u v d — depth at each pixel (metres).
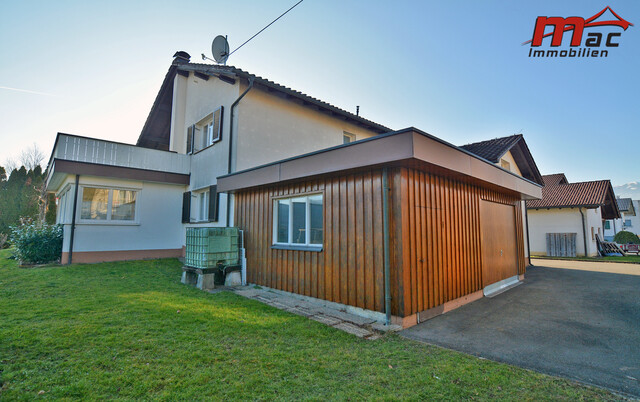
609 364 3.43
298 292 6.25
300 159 5.83
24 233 9.56
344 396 2.67
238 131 9.03
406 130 4.19
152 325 4.29
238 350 3.59
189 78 12.56
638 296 6.73
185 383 2.80
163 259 10.57
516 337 4.29
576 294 7.03
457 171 5.20
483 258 7.06
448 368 3.25
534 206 19.05
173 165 11.16
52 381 2.75
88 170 9.43
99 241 9.85
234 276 7.57
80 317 4.52
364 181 5.17
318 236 6.03
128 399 2.53
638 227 36.72
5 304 5.12
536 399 2.68
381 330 4.40
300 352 3.60
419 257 4.97
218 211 9.41
